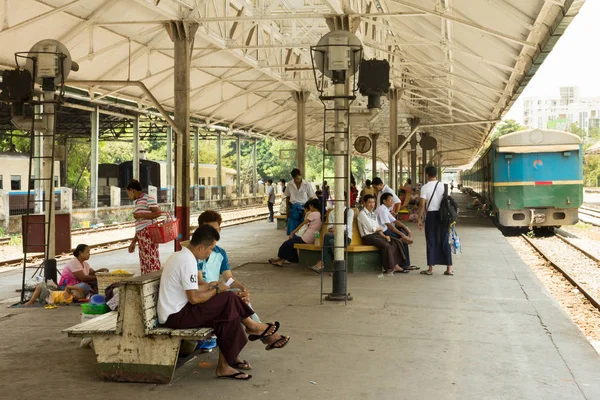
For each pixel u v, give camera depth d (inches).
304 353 241.8
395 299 351.6
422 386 202.8
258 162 3523.6
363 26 677.9
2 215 938.7
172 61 872.9
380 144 2357.3
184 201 524.7
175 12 521.0
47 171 384.2
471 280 418.3
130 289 206.4
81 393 196.5
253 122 1346.0
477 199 1435.8
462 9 524.7
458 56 717.9
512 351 244.4
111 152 2519.7
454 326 286.0
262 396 193.6
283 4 610.9
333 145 354.0
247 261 533.0
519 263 500.1
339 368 222.2
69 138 1812.3
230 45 674.2
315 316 307.4
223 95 1089.4
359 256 454.9
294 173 677.9
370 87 354.6
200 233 213.5
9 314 322.0
